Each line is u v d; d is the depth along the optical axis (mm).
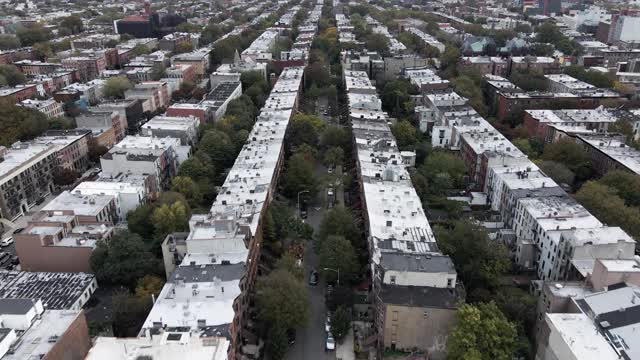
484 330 123938
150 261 166625
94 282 166125
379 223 171875
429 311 133000
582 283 139750
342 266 162000
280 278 144250
